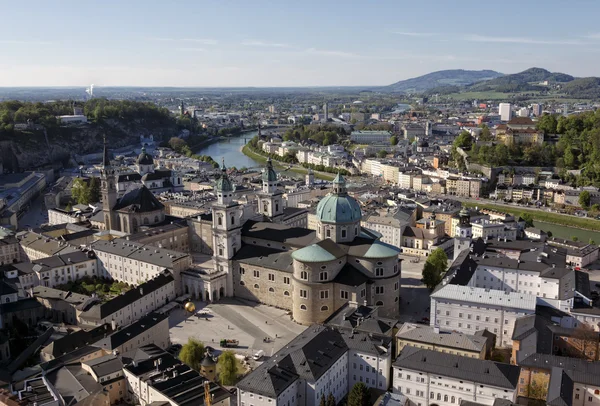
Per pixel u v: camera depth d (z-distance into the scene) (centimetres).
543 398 17112
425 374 16762
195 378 17512
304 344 17625
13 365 19188
